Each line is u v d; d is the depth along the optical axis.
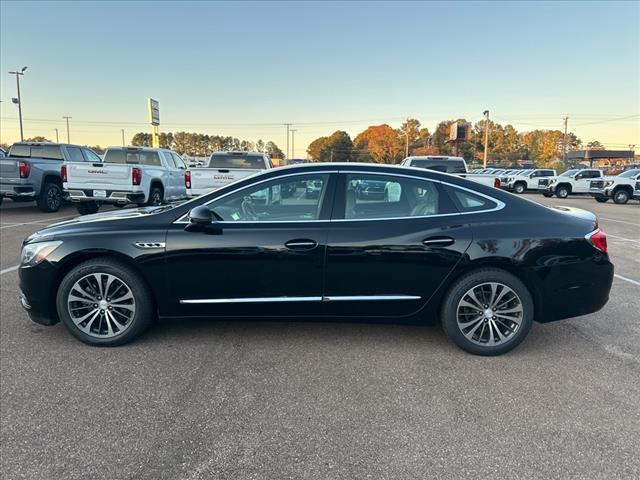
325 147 109.38
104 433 2.77
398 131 102.56
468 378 3.49
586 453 2.62
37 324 4.48
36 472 2.44
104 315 3.93
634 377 3.53
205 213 3.68
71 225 4.02
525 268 3.75
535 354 3.94
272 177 3.91
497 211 3.88
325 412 3.02
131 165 11.62
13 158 12.46
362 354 3.89
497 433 2.80
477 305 3.83
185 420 2.91
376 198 3.89
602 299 3.91
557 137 96.31
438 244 3.75
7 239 8.82
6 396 3.17
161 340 4.13
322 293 3.82
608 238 10.59
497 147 100.44
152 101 34.16
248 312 3.90
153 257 3.80
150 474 2.43
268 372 3.55
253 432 2.80
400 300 3.83
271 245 3.76
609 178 24.20
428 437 2.76
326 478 2.42
